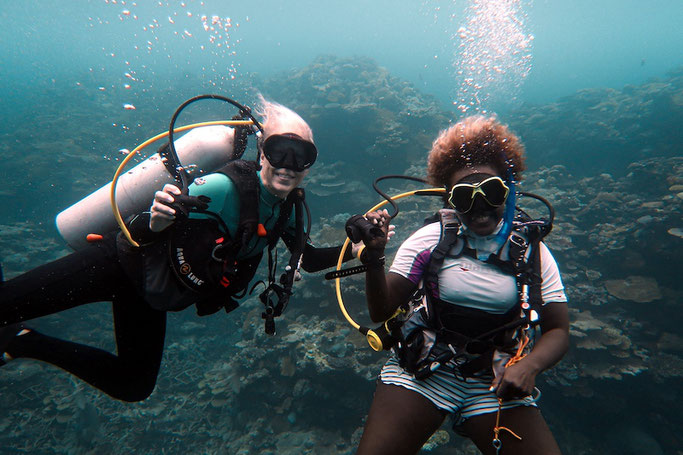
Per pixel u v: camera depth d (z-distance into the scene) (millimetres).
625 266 11984
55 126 25234
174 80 35500
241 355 11852
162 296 1546
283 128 1707
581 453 9773
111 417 12398
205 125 1927
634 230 12195
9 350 1643
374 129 18688
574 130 21703
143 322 1761
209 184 1596
